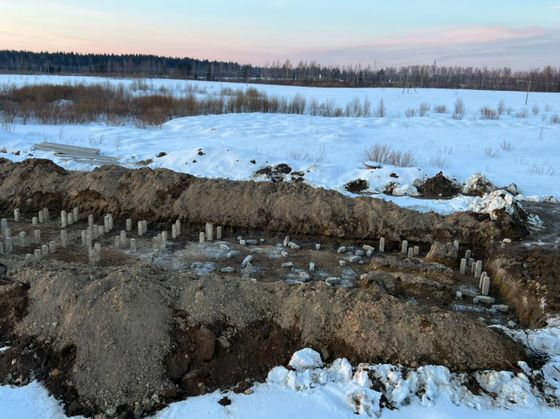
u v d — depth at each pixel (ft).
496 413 17.07
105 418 17.70
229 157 50.26
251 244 34.30
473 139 70.69
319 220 35.50
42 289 22.43
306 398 17.80
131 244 32.45
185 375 19.24
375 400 17.40
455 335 19.83
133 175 39.78
